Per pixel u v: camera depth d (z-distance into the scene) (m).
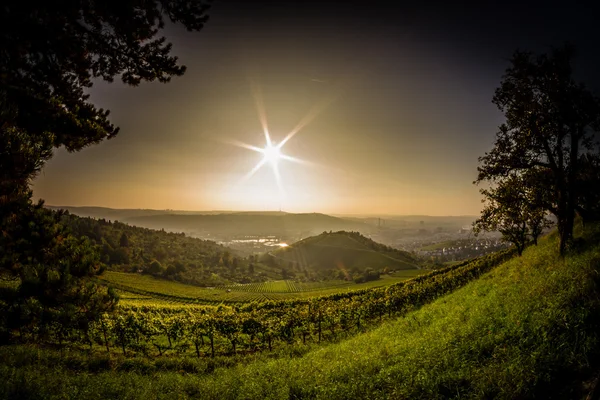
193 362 18.70
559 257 16.98
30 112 9.66
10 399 8.65
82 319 14.70
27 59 8.73
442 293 33.06
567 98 16.00
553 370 6.77
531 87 17.28
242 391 11.13
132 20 8.63
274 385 11.27
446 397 7.32
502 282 18.84
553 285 11.41
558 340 7.79
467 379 7.64
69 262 14.48
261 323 27.55
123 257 173.25
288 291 150.50
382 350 13.38
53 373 11.99
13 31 7.59
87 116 12.22
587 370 6.50
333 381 10.34
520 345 8.29
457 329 12.06
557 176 17.47
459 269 49.28
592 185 17.14
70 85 10.98
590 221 19.88
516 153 18.42
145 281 139.50
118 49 9.65
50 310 14.20
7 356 12.74
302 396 9.86
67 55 8.71
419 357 10.07
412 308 29.17
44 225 14.16
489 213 21.30
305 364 14.43
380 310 32.47
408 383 8.32
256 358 20.33
